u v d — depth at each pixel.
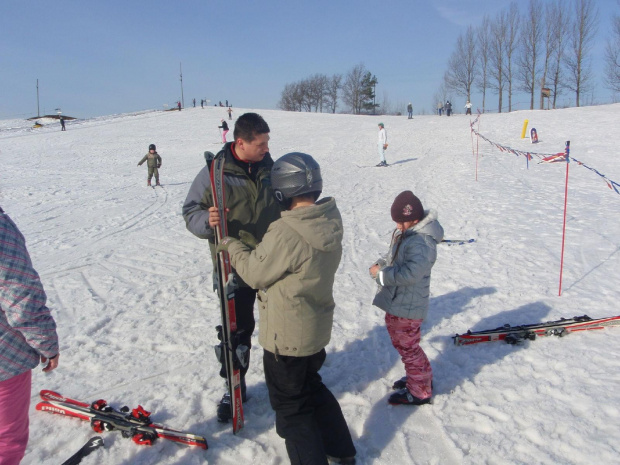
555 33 55.66
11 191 15.14
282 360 2.56
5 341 2.13
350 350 4.15
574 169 13.13
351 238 8.18
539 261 6.18
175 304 5.41
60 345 4.41
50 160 23.92
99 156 25.44
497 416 3.08
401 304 3.10
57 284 6.28
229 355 2.87
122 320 4.97
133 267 6.96
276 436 3.01
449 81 70.25
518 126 24.70
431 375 3.24
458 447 2.82
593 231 7.41
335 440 2.68
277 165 2.51
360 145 26.03
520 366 3.62
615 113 25.62
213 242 3.15
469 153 18.39
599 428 2.85
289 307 2.50
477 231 7.89
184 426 3.12
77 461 2.75
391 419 3.13
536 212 8.88
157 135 34.62
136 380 3.75
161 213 11.46
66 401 3.33
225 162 3.04
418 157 19.53
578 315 4.51
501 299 5.03
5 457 2.23
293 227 2.43
